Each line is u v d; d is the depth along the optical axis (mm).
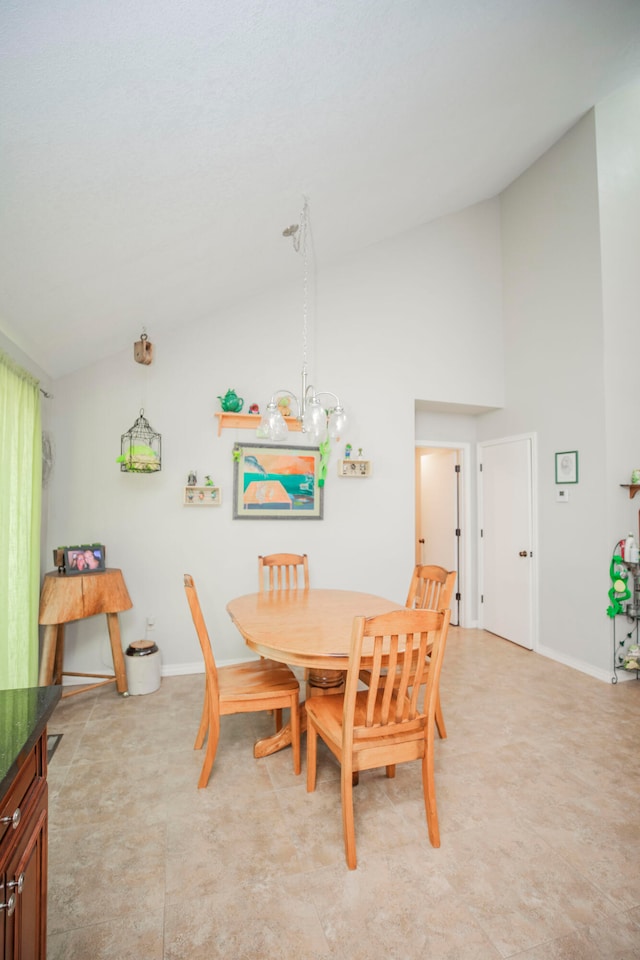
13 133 1285
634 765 2121
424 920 1320
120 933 1273
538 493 3797
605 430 3195
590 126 3289
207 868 1504
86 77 1212
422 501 5363
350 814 1517
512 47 2080
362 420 3732
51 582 2617
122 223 1896
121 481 3176
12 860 831
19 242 1709
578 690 2975
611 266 3256
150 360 3018
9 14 1002
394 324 3871
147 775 2020
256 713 2650
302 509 3516
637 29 2322
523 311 3990
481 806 1827
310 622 2141
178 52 1260
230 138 1715
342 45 1533
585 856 1569
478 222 4211
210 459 3344
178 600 3262
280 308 3547
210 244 2430
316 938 1265
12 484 2211
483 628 4469
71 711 2650
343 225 3121
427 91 2084
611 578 3141
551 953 1228
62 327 2490
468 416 4656
